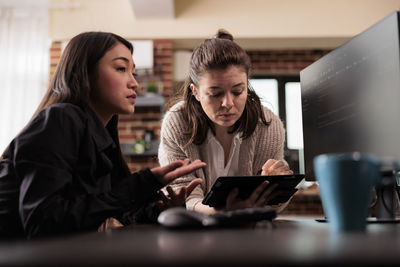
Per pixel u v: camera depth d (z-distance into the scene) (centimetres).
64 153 88
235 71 131
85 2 454
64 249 49
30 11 460
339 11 449
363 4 449
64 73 111
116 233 72
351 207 63
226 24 448
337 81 109
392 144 88
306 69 127
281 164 129
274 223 99
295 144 518
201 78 135
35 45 459
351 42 103
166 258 40
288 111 525
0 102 452
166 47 454
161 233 71
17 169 85
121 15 452
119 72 118
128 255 43
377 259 38
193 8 452
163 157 160
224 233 69
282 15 448
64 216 82
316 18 448
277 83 530
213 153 153
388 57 90
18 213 91
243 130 150
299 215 482
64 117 92
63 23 454
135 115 456
